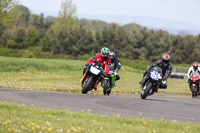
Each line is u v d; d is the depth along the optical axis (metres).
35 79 95.25
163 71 44.09
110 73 49.38
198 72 62.22
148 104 38.09
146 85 44.38
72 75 131.88
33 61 145.88
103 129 22.52
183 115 31.89
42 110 28.81
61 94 42.28
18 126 22.42
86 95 42.84
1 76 100.38
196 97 61.84
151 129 23.61
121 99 40.84
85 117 26.66
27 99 36.31
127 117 27.75
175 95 68.62
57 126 22.84
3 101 32.75
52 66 146.12
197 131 24.55
